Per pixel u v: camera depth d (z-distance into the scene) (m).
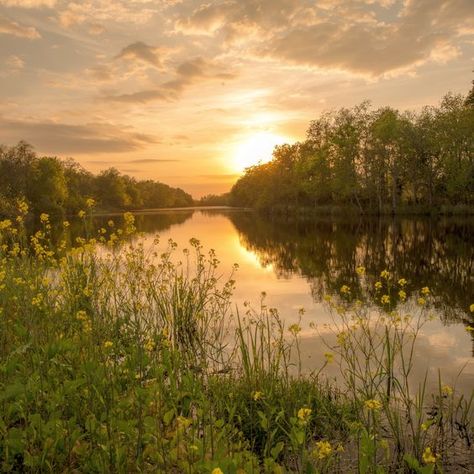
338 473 3.72
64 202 70.44
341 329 7.99
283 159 69.44
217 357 6.45
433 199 50.88
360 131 52.38
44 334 5.48
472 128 43.19
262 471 3.75
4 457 3.63
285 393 4.91
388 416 4.23
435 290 11.59
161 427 4.19
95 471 3.51
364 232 31.81
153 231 38.25
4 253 8.23
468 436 4.30
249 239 29.22
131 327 6.89
